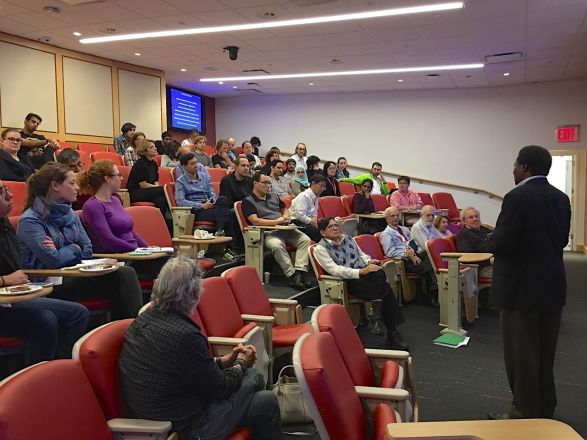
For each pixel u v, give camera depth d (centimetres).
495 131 972
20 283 217
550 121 934
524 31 614
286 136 1125
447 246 472
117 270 276
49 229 260
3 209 226
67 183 262
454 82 935
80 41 700
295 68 847
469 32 622
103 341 157
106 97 812
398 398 168
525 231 226
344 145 1080
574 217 935
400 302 507
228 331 243
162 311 169
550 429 121
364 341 386
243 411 176
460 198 999
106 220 307
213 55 768
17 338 220
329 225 380
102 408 150
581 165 920
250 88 1045
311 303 451
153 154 517
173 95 1023
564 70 829
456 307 407
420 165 1025
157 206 489
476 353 366
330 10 551
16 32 659
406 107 1030
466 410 272
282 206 517
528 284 226
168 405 159
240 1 529
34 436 115
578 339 400
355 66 821
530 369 229
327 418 139
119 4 543
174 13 570
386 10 547
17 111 685
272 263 495
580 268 755
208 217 480
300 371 140
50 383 127
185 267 173
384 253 503
